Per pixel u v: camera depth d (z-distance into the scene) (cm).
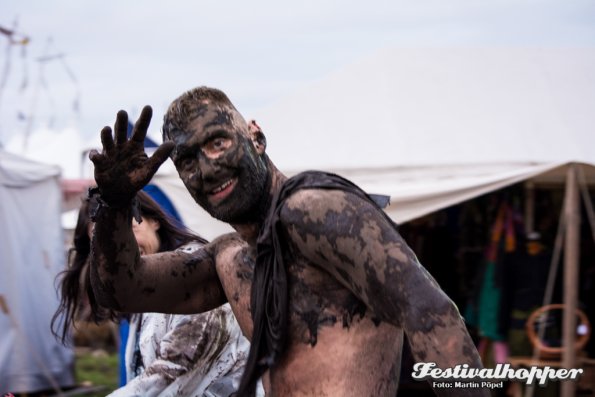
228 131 200
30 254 908
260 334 203
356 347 196
